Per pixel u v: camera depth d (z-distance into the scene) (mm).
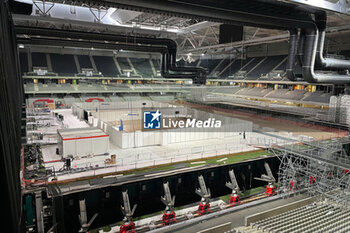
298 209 17516
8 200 7746
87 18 43469
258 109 49406
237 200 23469
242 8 20312
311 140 28031
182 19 42750
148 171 21812
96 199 21719
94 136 24375
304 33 27516
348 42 48438
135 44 39969
